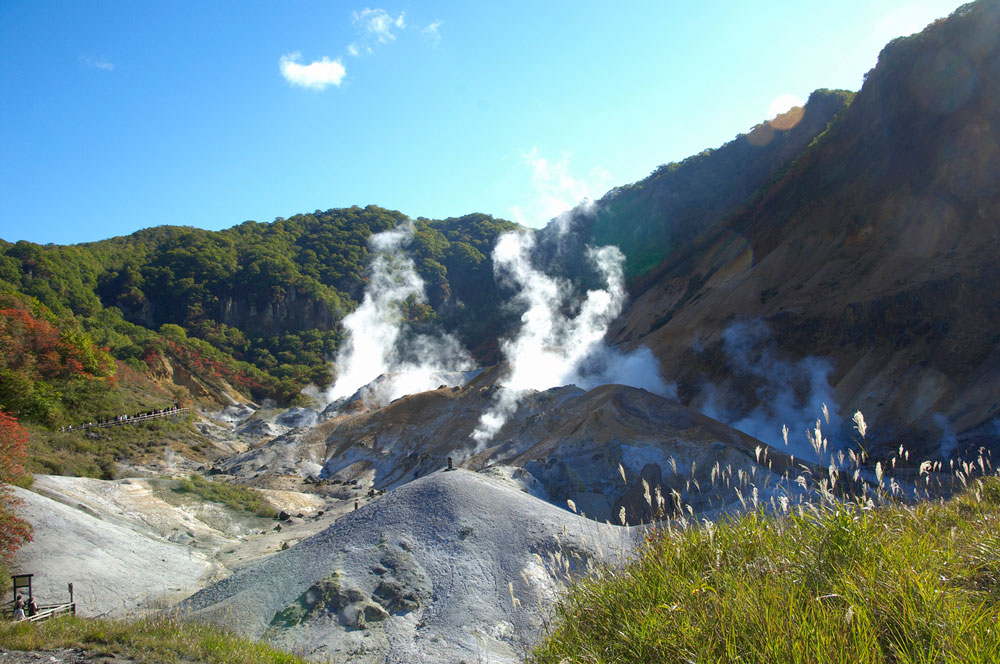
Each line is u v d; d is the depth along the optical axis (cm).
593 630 639
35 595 2003
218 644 1244
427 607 1677
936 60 5278
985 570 557
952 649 409
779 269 6044
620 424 3734
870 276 4966
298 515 3812
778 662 439
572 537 1870
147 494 3516
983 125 4753
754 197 8919
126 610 2016
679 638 523
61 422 5066
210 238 15238
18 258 11006
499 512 2058
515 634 1532
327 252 16288
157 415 6209
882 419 3950
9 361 5325
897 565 516
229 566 2641
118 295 12488
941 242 4616
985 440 3241
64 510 2628
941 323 4150
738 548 656
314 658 1452
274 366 11669
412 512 2069
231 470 5297
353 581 1745
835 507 610
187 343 10356
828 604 494
